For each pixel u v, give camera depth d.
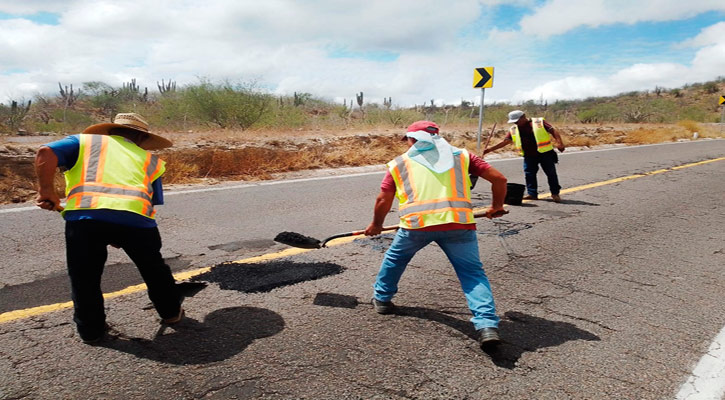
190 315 3.58
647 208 7.78
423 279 4.41
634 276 4.64
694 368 2.98
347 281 4.34
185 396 2.61
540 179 10.57
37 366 2.87
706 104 77.38
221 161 9.58
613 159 14.21
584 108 68.94
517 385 2.76
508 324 3.56
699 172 11.86
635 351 3.19
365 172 10.78
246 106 15.47
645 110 37.59
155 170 3.26
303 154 10.95
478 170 3.34
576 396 2.67
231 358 3.00
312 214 6.81
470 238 3.26
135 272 4.37
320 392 2.66
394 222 6.46
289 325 3.46
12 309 3.60
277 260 4.84
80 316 3.07
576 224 6.66
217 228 5.93
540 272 4.71
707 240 5.98
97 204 2.92
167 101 16.70
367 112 21.98
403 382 2.76
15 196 6.95
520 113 8.13
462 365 2.96
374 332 3.38
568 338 3.35
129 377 2.78
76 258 2.98
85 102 39.88
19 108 20.48
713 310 3.88
